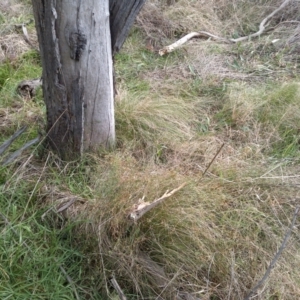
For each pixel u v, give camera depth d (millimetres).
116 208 1787
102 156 2221
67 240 1841
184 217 1839
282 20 4004
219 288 1771
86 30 1810
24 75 2932
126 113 2463
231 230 1927
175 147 2402
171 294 1701
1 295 1612
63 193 2016
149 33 3609
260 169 2293
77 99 1985
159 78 3107
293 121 2695
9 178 2061
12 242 1794
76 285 1720
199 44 3535
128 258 1727
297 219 2059
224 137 2594
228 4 4090
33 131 2342
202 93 2998
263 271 1818
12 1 3764
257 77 3199
